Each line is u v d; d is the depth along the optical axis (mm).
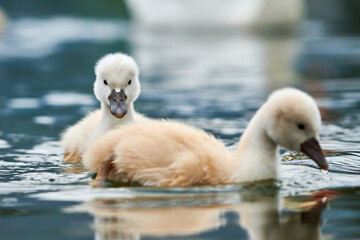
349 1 43281
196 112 17734
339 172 11539
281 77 23500
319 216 8891
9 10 45531
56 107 18734
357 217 8828
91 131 13414
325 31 37656
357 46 31562
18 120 17094
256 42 33344
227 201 9656
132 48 31484
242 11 37594
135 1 39750
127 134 11422
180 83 22453
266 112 10914
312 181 10883
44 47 32562
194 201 9664
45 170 12125
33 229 8445
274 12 37656
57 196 10070
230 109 18078
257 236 8102
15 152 13734
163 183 10602
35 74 25031
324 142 14164
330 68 25297
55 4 47000
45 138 15094
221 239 7996
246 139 11109
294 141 10734
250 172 10828
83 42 34094
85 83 22875
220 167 10742
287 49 30797
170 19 38344
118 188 10547
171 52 30094
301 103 10703
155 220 8719
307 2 43062
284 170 11672
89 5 46375
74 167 12414
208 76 23797
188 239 7992
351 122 16359
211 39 34812
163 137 11055
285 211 9141
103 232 8258
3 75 24922
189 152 10773
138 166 10875
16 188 10648
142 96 20266
